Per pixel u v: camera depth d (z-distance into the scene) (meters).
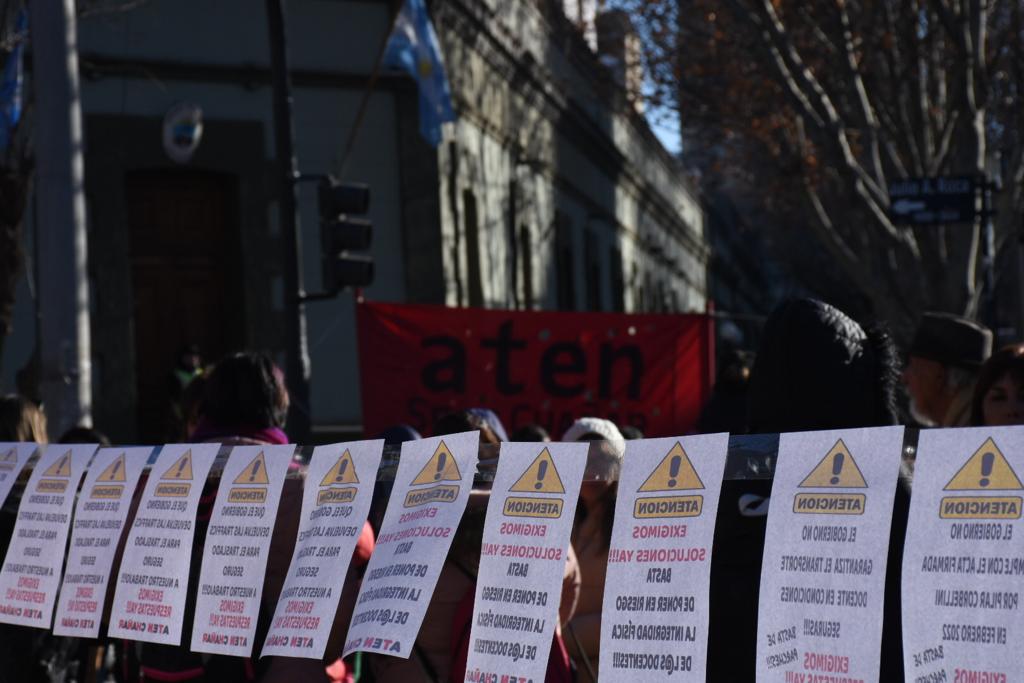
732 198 56.69
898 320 15.72
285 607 2.36
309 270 15.27
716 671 2.29
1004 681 1.58
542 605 2.02
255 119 15.16
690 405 9.34
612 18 25.94
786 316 2.65
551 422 9.31
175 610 2.57
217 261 15.25
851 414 2.58
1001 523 1.62
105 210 14.43
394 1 15.66
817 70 17.67
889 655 2.04
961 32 13.91
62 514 2.85
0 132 10.46
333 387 15.25
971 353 4.75
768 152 20.70
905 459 1.78
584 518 3.47
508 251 19.80
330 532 2.38
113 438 14.27
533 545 2.05
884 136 16.17
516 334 9.31
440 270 15.72
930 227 14.99
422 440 2.33
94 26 14.48
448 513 2.20
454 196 16.66
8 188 10.45
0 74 10.50
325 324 15.30
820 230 17.73
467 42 17.67
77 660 4.26
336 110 15.52
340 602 2.82
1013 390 3.70
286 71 10.23
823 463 1.79
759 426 2.68
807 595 1.76
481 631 2.07
